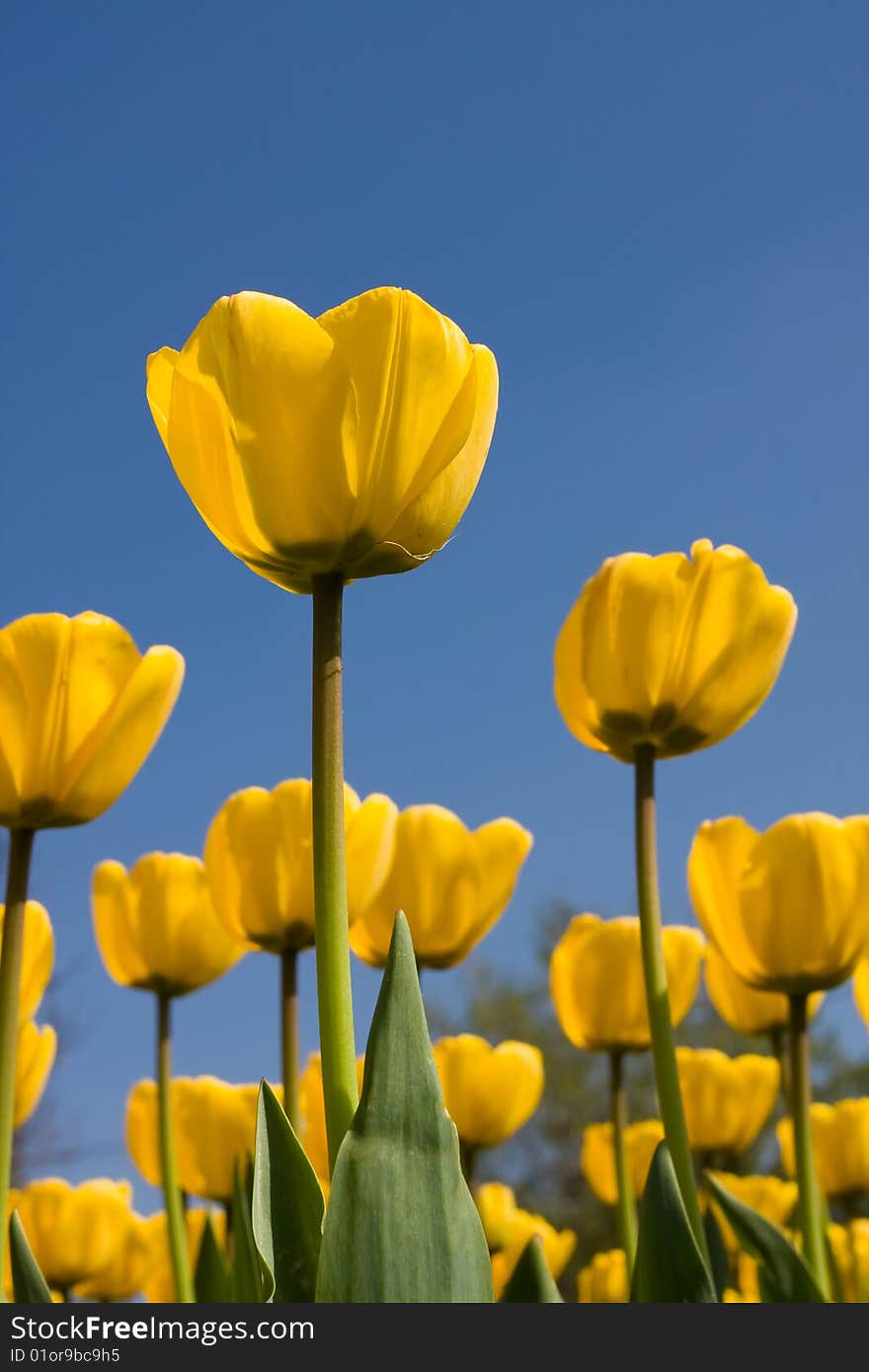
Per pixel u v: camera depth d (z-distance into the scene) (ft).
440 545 2.94
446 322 2.91
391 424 2.90
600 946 4.09
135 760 3.23
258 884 3.69
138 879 4.05
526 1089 4.62
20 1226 3.05
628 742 3.40
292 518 2.89
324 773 2.86
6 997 3.11
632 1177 4.96
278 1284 2.77
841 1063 26.71
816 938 3.58
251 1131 4.39
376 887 3.59
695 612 3.39
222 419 2.91
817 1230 3.47
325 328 2.90
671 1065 3.24
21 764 3.19
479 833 4.06
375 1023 2.75
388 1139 2.74
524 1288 3.10
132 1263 4.74
